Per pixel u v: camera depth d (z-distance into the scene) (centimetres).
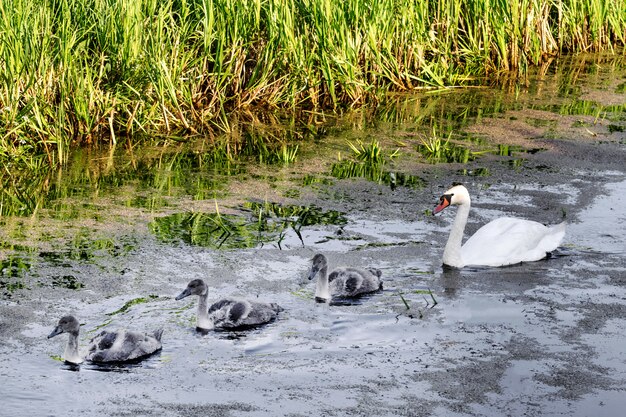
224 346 1091
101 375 1020
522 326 1152
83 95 1852
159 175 1708
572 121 2061
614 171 1750
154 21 2022
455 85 2347
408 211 1539
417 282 1271
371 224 1477
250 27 2102
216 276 1274
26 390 984
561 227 1405
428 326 1148
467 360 1070
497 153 1847
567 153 1848
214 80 2045
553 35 2717
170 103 1973
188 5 2070
